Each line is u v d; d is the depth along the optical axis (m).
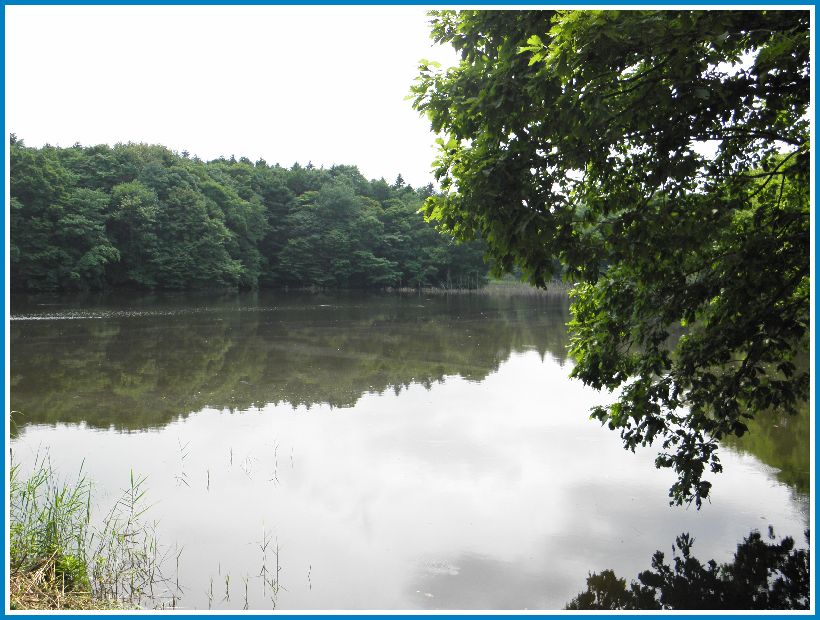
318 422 11.33
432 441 10.13
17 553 5.34
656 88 4.98
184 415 11.86
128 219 49.78
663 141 5.43
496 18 5.96
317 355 19.12
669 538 6.66
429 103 5.96
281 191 70.31
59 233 44.62
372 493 7.97
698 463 6.05
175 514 7.34
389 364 17.53
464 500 7.74
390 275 66.12
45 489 7.84
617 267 6.91
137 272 50.75
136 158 54.78
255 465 9.04
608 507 7.46
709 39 4.45
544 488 8.07
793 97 6.00
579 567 6.10
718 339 6.09
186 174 56.88
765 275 5.80
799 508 7.31
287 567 6.11
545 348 20.95
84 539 6.23
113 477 8.50
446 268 71.38
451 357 18.84
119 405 12.66
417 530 6.94
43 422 11.35
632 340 6.78
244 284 60.22
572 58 4.60
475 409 12.27
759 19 4.91
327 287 67.31
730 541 6.54
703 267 6.41
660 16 4.50
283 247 65.62
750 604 5.38
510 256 5.43
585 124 4.96
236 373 16.09
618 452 9.51
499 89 5.31
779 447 9.35
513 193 5.22
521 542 6.60
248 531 6.92
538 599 5.53
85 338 22.66
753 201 6.86
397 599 5.55
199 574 5.97
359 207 69.31
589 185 6.36
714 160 6.52
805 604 5.35
